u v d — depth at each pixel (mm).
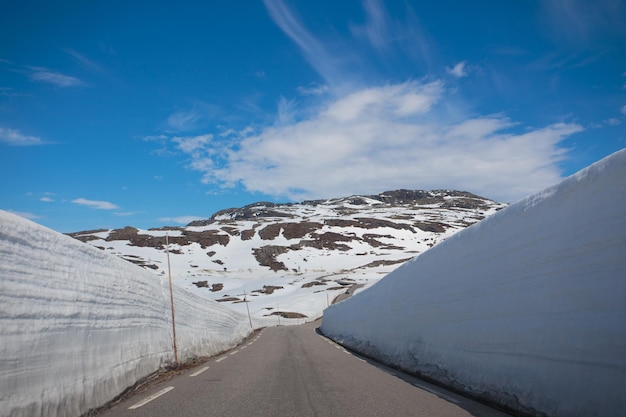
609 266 4746
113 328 7664
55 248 6215
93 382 6336
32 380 4977
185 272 134250
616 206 4746
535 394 5473
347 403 6641
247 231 185375
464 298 8422
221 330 20516
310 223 192500
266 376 10078
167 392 7773
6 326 4711
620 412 4164
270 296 102812
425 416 5668
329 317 34625
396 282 13977
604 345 4566
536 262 6094
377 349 14781
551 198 5914
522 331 6141
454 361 8297
